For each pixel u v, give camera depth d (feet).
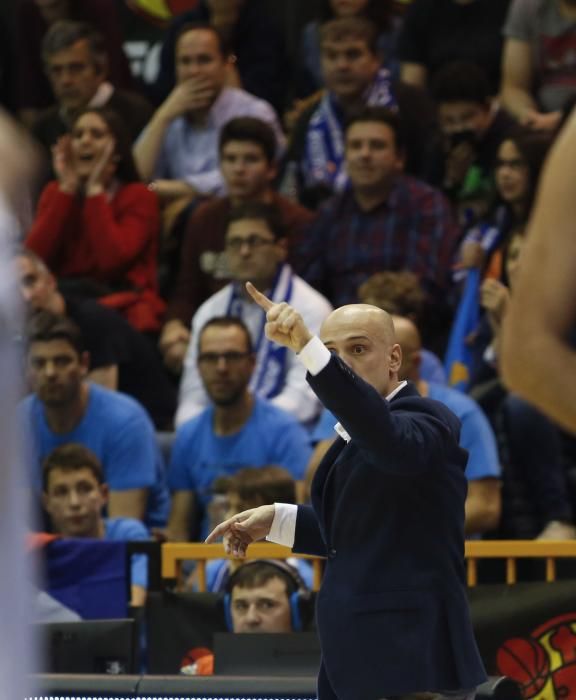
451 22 102.47
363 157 85.92
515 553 56.18
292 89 110.83
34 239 92.12
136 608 59.62
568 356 18.39
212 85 100.27
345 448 38.70
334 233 88.02
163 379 86.84
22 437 17.51
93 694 49.47
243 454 75.66
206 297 91.97
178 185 99.71
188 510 77.25
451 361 80.02
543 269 18.40
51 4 111.65
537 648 53.52
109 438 76.23
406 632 37.24
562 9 95.50
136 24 119.65
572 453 74.84
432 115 95.30
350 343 38.42
